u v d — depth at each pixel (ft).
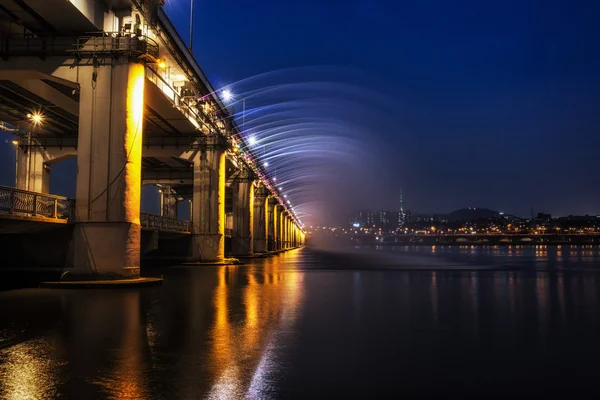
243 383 19.01
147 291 56.13
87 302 44.91
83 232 65.26
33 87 88.89
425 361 22.70
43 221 58.80
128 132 66.85
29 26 67.46
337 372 20.70
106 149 66.23
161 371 20.62
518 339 27.89
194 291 55.93
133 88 67.72
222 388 18.30
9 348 24.89
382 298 49.01
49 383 18.75
